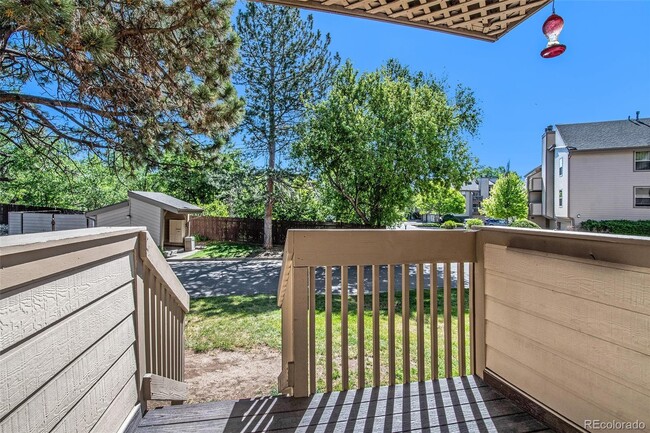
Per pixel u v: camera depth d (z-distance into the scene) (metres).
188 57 3.93
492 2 2.02
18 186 14.37
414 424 1.59
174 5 3.57
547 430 1.54
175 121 4.37
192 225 15.54
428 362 3.16
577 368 1.42
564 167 16.38
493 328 1.93
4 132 4.54
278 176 12.80
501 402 1.77
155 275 1.90
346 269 1.88
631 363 1.21
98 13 2.92
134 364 1.59
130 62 3.58
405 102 9.73
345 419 1.63
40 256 0.93
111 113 3.78
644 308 1.18
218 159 5.06
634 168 14.70
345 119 9.90
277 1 2.04
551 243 1.58
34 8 2.23
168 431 1.54
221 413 1.69
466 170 10.23
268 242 13.30
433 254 2.00
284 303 2.05
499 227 1.90
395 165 9.66
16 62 3.41
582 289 1.40
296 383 1.83
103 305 1.29
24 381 0.86
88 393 1.17
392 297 1.95
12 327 0.82
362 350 1.91
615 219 15.00
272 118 12.87
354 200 10.96
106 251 1.31
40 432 0.92
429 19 2.21
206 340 3.93
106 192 16.77
